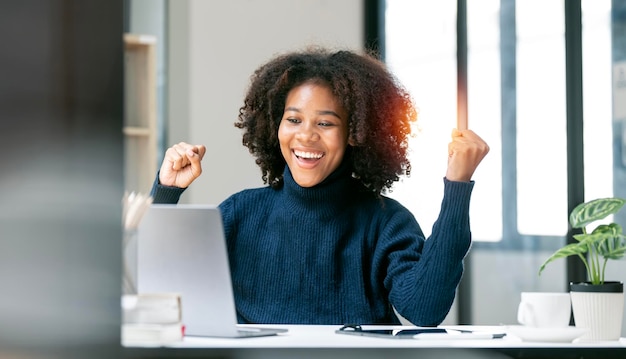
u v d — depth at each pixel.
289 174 2.02
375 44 5.00
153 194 1.98
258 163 2.16
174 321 1.23
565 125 3.88
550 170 3.98
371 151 2.03
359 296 1.95
